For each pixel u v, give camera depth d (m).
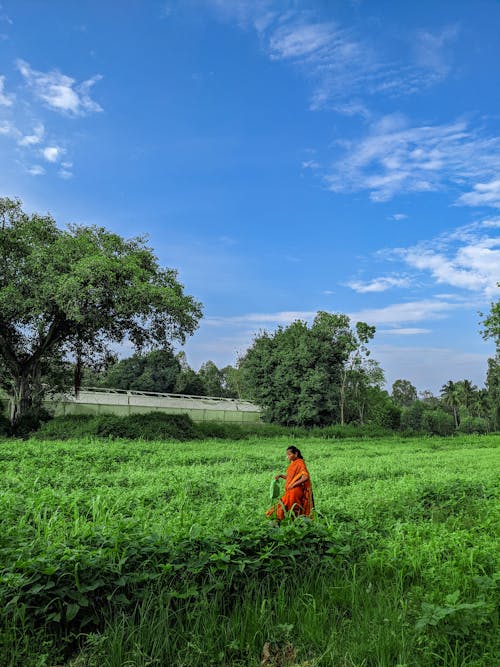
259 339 47.25
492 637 4.35
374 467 16.47
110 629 4.52
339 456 23.31
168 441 25.39
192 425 30.41
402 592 5.53
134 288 26.31
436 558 6.36
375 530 7.79
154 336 31.00
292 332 47.16
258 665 4.32
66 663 4.39
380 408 49.94
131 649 4.37
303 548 6.28
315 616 4.87
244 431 36.06
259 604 5.20
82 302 25.39
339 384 48.44
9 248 26.08
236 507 8.84
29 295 25.67
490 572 6.04
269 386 45.22
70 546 5.43
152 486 10.98
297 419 43.53
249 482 12.25
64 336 29.67
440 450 30.78
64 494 9.14
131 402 40.91
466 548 6.73
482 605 4.54
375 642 4.40
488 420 76.50
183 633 4.59
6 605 4.40
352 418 52.22
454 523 8.39
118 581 4.92
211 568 5.37
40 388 30.59
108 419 25.73
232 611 5.16
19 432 27.52
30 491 9.70
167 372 62.12
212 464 17.52
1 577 4.62
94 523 6.55
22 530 6.10
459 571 5.80
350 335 47.81
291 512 7.89
